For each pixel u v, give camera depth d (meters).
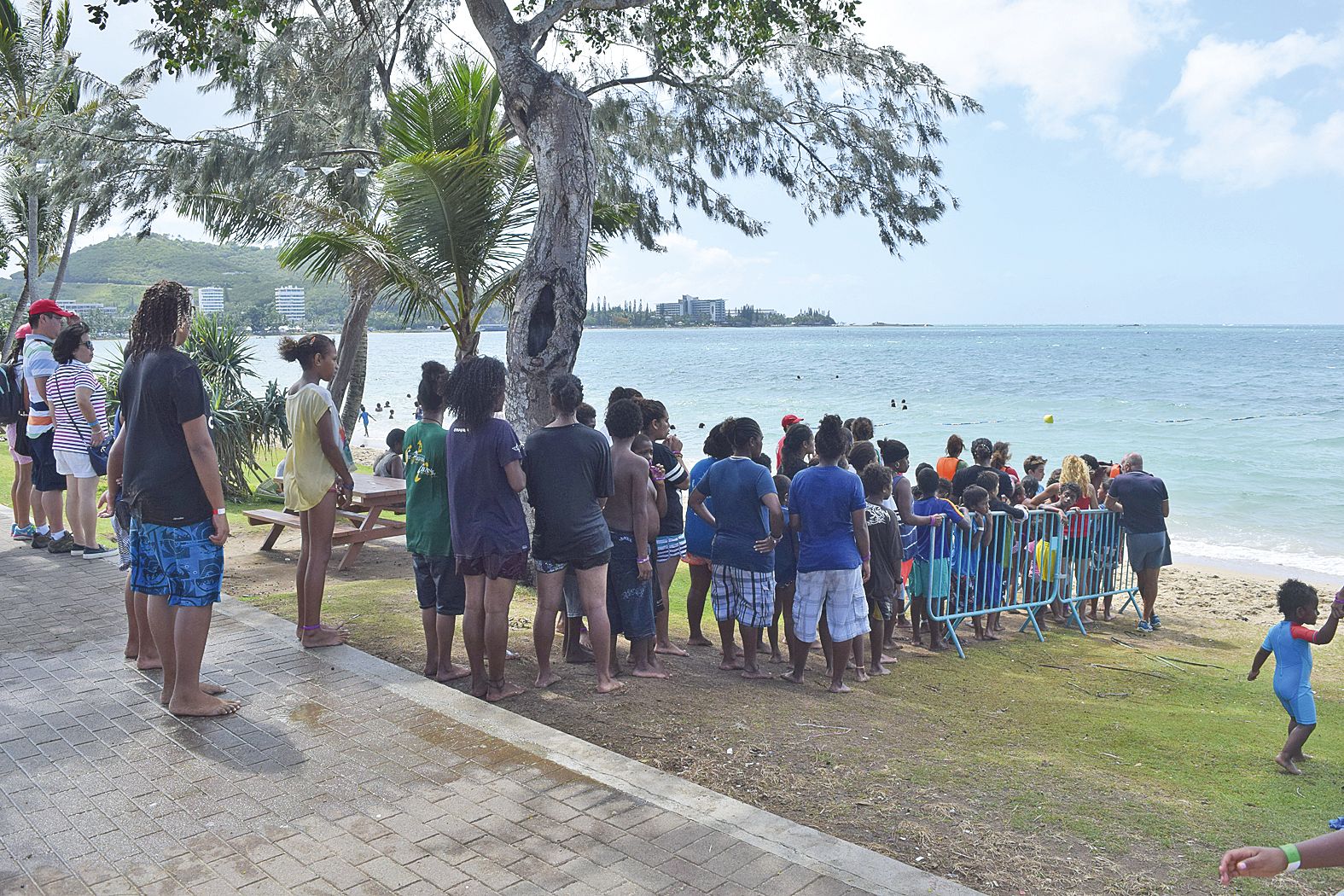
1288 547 16.78
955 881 3.65
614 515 6.23
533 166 9.65
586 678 6.22
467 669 6.06
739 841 3.76
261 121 12.53
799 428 7.94
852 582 6.69
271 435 15.02
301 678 5.54
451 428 5.47
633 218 12.39
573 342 8.73
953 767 5.16
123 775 4.24
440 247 9.75
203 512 4.82
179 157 12.52
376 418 40.94
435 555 5.71
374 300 10.66
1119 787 5.10
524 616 7.79
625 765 4.45
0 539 9.55
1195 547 16.80
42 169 14.09
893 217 12.16
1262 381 62.97
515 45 8.61
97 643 6.17
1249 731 6.51
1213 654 9.47
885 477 7.47
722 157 12.27
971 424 36.97
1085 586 10.52
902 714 6.29
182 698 4.91
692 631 7.92
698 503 7.71
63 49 21.28
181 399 4.65
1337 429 34.28
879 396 50.72
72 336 8.47
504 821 3.87
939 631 8.82
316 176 12.78
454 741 4.67
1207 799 5.06
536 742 4.67
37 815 3.87
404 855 3.58
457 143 10.67
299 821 3.84
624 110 12.36
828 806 4.47
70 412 8.54
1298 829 4.66
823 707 6.26
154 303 4.71
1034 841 4.23
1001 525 9.50
